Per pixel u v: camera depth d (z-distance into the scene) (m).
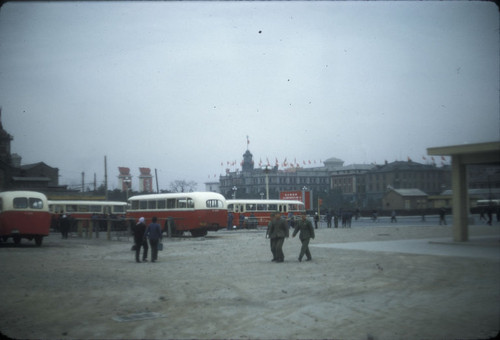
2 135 74.19
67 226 38.59
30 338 8.16
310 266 17.47
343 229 45.84
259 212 54.09
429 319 9.13
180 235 40.28
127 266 18.61
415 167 142.25
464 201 24.17
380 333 8.27
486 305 10.20
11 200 29.20
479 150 22.36
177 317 9.66
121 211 53.88
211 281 14.26
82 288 13.19
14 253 24.91
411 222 61.66
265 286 13.16
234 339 8.07
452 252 20.34
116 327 8.91
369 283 13.21
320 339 8.00
